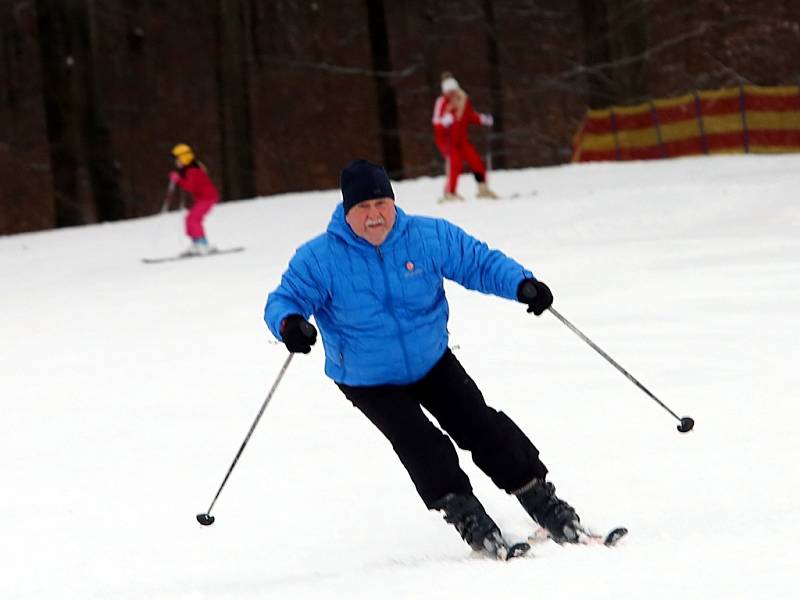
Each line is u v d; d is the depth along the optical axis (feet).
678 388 50.62
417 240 33.04
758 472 38.14
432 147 340.59
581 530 32.63
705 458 40.34
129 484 44.32
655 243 99.25
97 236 164.86
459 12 336.08
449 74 148.97
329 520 38.58
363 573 29.99
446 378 33.96
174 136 339.77
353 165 32.58
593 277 83.71
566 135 337.72
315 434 49.08
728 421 44.86
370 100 344.90
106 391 61.36
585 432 45.50
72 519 40.70
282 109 343.67
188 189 132.87
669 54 317.42
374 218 32.35
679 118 205.16
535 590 25.46
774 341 58.44
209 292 98.58
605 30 274.77
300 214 161.99
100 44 326.44
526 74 338.75
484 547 31.60
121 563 36.04
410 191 170.60
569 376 54.85
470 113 147.84
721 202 118.52
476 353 61.93
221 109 294.05
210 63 336.90
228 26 282.97
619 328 65.00
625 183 153.17
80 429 53.47
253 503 40.91
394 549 35.32
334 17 344.08
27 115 337.52
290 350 31.91
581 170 177.78
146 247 147.13
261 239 143.23
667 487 37.73
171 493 42.80
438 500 32.27
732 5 312.09
